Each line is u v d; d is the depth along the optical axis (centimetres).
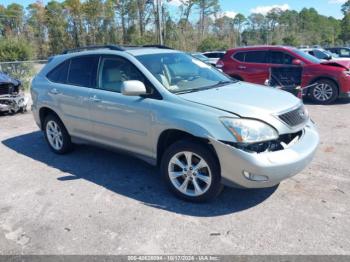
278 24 9769
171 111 373
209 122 343
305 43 9075
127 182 443
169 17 5256
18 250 308
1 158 562
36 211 376
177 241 310
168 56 468
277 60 985
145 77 411
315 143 369
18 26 7019
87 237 322
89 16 6450
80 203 389
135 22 6359
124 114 422
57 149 565
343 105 900
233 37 6844
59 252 302
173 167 389
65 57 538
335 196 380
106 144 473
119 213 363
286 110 353
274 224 330
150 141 404
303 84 945
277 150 337
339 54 2581
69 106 505
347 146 548
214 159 351
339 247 292
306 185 409
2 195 420
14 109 886
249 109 340
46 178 466
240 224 333
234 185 345
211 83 446
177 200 389
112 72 452
